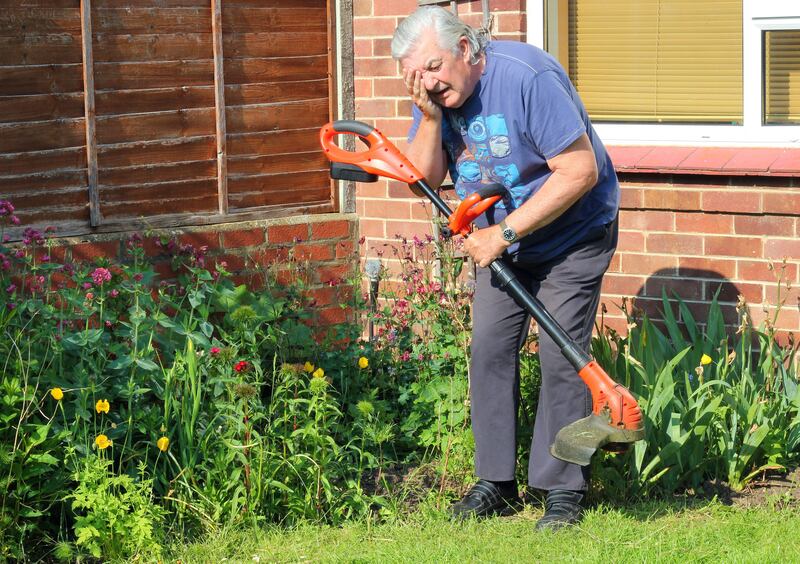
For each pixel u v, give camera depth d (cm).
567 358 766
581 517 808
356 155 816
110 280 913
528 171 777
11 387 768
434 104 777
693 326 997
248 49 1195
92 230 1106
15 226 1050
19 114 1052
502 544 761
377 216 1231
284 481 828
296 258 1211
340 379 995
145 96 1132
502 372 828
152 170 1144
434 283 1013
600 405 754
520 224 757
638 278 1094
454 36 747
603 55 1134
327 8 1241
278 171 1231
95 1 1091
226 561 741
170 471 834
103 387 829
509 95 756
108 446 787
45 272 1005
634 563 718
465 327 970
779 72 1059
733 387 933
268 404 939
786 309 1032
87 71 1085
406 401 983
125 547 746
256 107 1209
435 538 779
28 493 763
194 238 1158
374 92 1218
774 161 1022
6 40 1038
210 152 1181
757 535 771
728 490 884
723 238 1052
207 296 1047
